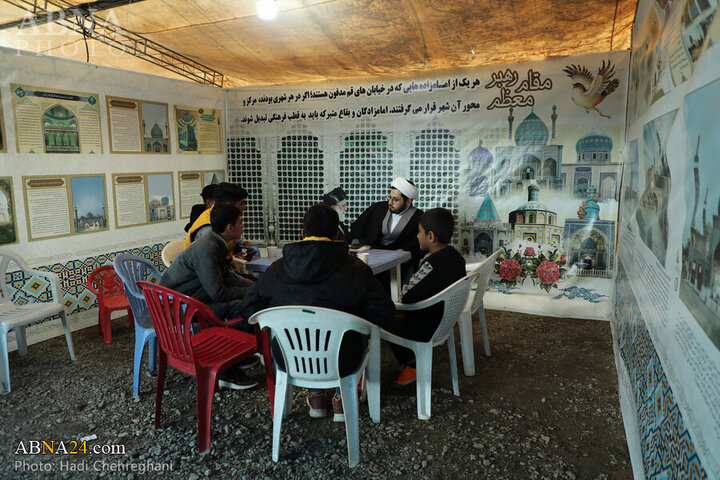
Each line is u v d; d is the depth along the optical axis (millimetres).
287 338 2254
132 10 4055
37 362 3559
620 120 4352
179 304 2371
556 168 4621
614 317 4039
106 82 4426
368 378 2641
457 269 2771
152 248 5035
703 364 1213
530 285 4812
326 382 2293
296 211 5812
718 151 1205
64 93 4078
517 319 4566
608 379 3215
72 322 4281
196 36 4520
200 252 2910
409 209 4391
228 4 3836
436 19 3887
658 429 1764
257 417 2760
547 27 4023
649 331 2104
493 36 4234
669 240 1775
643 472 1949
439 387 3137
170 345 2490
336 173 5535
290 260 2291
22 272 3865
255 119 5773
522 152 4730
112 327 4348
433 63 5023
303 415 2783
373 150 5344
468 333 3268
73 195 4215
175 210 5285
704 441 1153
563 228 4652
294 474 2248
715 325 1130
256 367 3420
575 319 4559
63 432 2621
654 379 1919
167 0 3836
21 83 3766
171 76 5738
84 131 4270
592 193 4520
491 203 4906
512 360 3561
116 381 3234
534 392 3049
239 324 3084
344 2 3643
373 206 4547
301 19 3979
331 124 5473
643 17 3111
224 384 3023
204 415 2412
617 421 2686
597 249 4543
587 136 4477
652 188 2303
